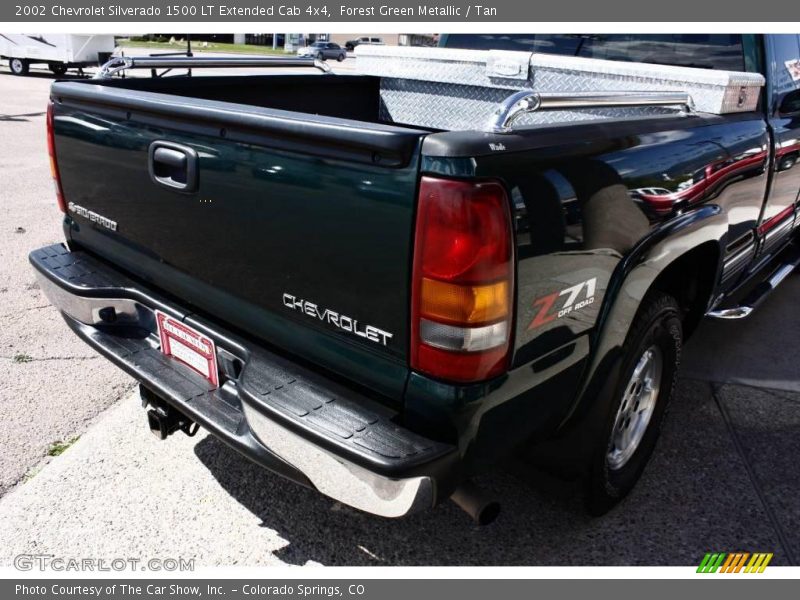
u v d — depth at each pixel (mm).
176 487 2686
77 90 2451
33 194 6875
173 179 2191
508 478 2793
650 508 2641
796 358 3918
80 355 3672
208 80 3148
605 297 2082
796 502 2691
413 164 1608
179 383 2260
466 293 1621
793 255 4480
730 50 3141
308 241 1853
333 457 1729
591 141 1932
